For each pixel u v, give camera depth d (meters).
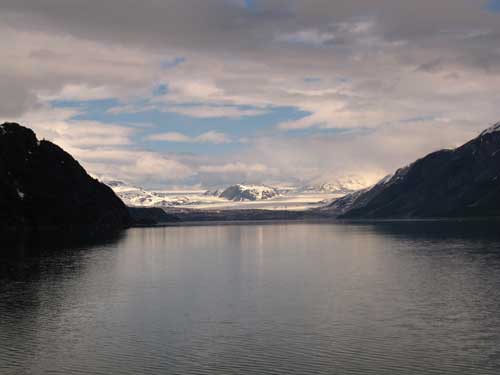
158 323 68.44
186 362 53.84
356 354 55.38
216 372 51.16
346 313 72.56
